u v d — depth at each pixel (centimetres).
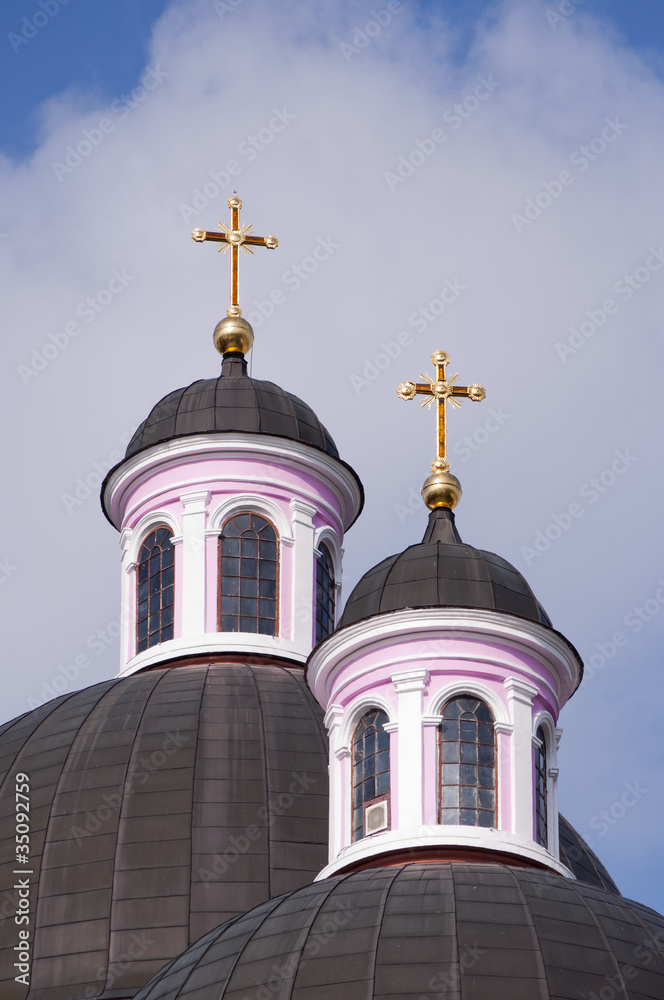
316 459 9594
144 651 9325
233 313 10050
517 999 6525
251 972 6738
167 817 8162
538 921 6775
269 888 8000
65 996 7819
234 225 10169
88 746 8488
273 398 9756
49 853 8162
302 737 8462
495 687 7481
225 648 9169
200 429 9594
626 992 6625
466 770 7394
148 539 9569
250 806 8200
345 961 6650
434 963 6606
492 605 7525
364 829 7400
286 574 9406
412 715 7425
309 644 9312
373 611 7556
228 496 9469
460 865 7094
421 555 7675
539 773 7544
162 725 8512
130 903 7981
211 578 9350
